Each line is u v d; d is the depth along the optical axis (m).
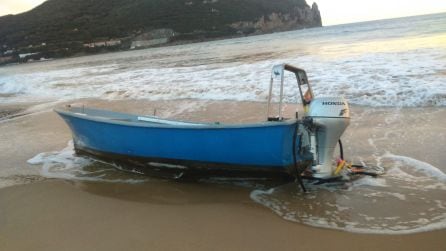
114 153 6.58
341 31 48.59
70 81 22.08
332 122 4.98
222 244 4.09
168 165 5.98
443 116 8.00
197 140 5.50
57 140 9.08
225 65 19.80
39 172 6.92
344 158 6.36
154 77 18.22
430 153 6.22
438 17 56.31
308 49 24.97
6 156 8.09
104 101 14.04
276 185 5.64
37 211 5.27
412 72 11.60
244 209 4.90
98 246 4.22
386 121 8.18
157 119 7.14
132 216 4.91
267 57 22.17
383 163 6.07
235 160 5.41
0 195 5.96
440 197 4.81
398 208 4.62
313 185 5.45
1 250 4.29
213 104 11.30
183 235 4.34
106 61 41.19
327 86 11.29
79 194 5.78
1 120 12.58
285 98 10.97
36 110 13.91
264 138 5.07
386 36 28.14
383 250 3.78
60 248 4.24
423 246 3.78
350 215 4.54
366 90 10.45
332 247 3.90
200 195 5.47
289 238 4.12
